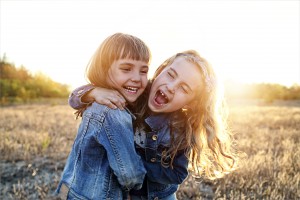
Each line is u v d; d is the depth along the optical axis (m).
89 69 2.10
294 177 5.04
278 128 13.00
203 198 4.51
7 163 6.08
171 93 2.11
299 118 16.42
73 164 2.06
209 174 2.59
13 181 5.15
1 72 80.75
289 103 56.09
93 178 1.94
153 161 2.15
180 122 2.19
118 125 1.92
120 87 2.02
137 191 2.22
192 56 2.18
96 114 1.94
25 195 4.50
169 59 2.29
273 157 6.67
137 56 1.99
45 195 4.40
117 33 2.06
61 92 71.00
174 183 2.21
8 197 4.42
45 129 10.85
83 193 1.94
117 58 1.97
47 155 6.63
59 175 5.44
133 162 1.92
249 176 5.15
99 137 1.90
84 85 2.14
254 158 5.98
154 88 2.17
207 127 2.23
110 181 1.96
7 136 8.36
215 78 2.20
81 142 1.96
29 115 17.45
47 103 46.62
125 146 1.91
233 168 2.60
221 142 2.33
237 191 4.74
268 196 4.56
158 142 2.14
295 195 4.45
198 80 2.13
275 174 5.13
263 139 9.01
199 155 2.25
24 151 6.71
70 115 18.16
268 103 51.50
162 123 2.16
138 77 2.02
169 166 2.17
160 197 2.27
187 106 2.26
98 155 1.96
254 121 14.98
